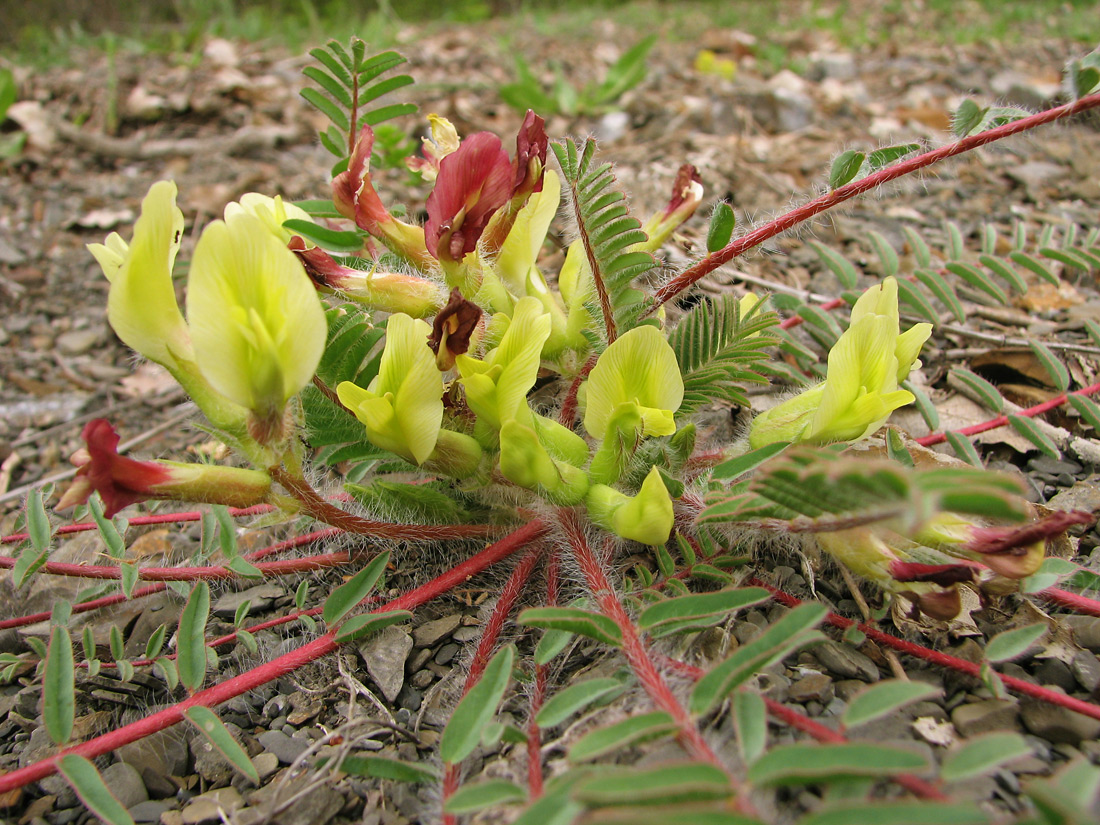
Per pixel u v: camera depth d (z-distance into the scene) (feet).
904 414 0.51
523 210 0.42
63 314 0.73
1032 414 0.46
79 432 0.60
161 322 0.30
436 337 0.33
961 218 0.76
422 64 1.35
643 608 0.31
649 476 0.32
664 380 0.34
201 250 0.27
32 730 0.37
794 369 0.48
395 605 0.37
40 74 1.20
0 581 0.44
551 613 0.28
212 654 0.35
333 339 0.37
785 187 0.81
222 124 1.05
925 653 0.34
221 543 0.38
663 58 1.42
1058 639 0.35
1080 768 0.20
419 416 0.34
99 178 0.93
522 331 0.34
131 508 0.50
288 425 0.32
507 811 0.28
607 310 0.38
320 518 0.35
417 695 0.37
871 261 0.68
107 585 0.39
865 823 0.20
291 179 0.90
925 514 0.19
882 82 1.26
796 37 1.61
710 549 0.38
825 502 0.25
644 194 0.77
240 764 0.30
